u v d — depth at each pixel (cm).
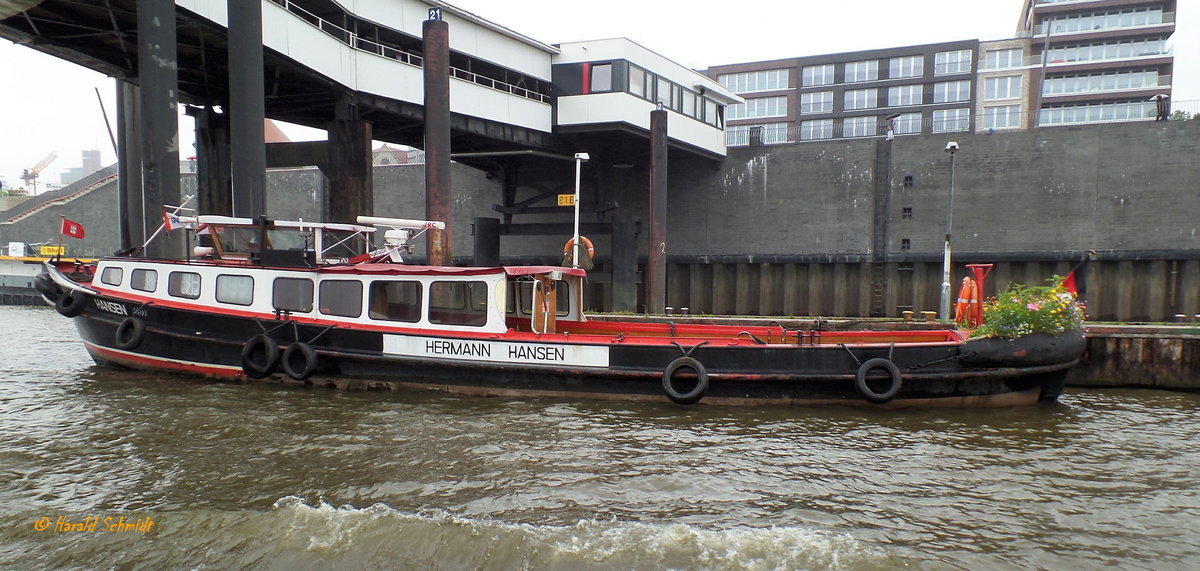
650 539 627
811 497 745
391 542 623
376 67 2130
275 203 3612
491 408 1109
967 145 2666
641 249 3095
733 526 668
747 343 1230
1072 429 1035
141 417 1021
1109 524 686
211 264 1295
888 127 2834
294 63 1816
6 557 597
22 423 988
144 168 1539
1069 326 1134
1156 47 5819
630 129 2508
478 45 2322
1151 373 1377
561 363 1170
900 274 2725
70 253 4084
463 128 2266
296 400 1140
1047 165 2584
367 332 1223
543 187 3150
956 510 716
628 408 1123
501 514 686
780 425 1030
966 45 5900
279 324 1244
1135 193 2500
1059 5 6038
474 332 1205
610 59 2489
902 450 915
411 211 3378
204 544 621
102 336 1368
